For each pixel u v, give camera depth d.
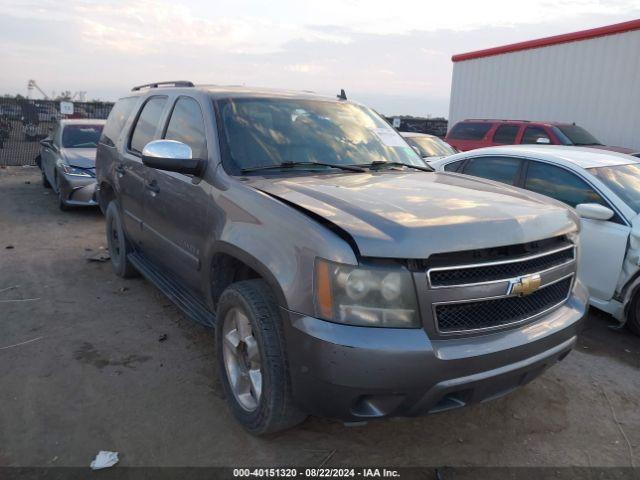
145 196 4.46
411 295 2.39
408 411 2.48
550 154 5.65
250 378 2.96
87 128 10.55
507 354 2.56
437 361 2.38
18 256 6.61
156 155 3.35
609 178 5.09
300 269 2.50
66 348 4.07
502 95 15.31
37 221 8.77
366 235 2.38
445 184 3.40
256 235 2.82
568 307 3.04
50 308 4.87
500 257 2.57
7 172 15.53
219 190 3.29
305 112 4.07
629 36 12.07
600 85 12.77
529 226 2.69
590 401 3.58
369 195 2.92
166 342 4.21
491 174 6.09
